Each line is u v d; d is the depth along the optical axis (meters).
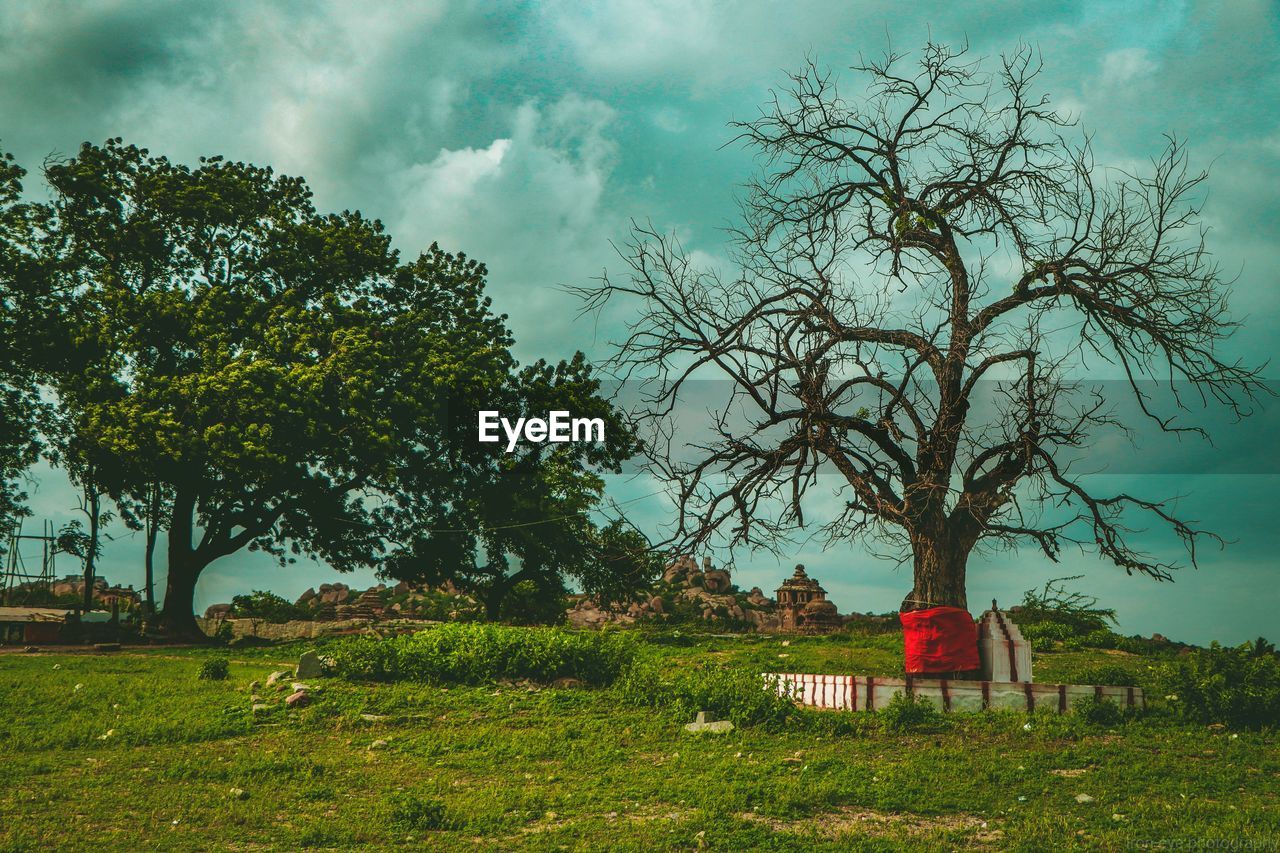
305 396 34.66
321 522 40.06
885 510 17.36
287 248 39.88
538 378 40.84
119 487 38.84
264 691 18.14
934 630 16.81
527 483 41.09
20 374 38.41
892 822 9.33
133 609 44.66
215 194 38.56
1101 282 17.48
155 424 33.69
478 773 12.06
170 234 39.62
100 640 37.03
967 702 15.90
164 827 9.29
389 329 38.28
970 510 16.72
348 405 35.16
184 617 38.91
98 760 12.83
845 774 11.28
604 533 41.81
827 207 19.34
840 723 14.35
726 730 14.34
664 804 10.23
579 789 10.98
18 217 37.78
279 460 34.09
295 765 12.27
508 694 17.38
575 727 14.71
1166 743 13.07
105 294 36.22
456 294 43.19
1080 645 29.28
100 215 38.78
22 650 32.44
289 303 38.56
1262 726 13.98
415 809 9.41
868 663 24.23
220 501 39.72
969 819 9.48
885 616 52.19
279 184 42.09
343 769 12.30
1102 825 9.00
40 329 37.03
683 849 8.48
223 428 33.78
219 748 13.75
